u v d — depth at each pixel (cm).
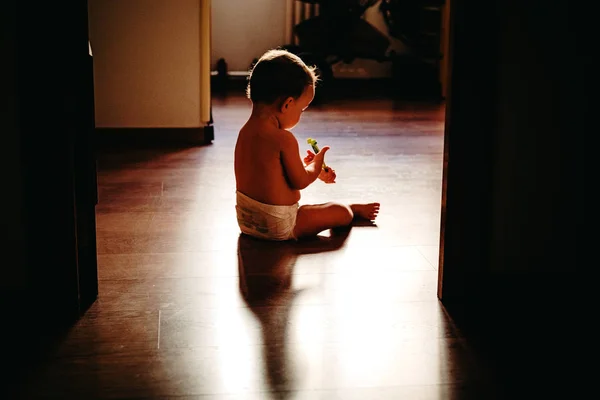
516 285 168
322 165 215
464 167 160
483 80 156
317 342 147
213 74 544
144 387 131
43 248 153
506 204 164
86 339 148
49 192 151
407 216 231
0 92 147
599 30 158
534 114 160
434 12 520
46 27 144
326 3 489
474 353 144
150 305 164
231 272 183
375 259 193
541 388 132
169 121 342
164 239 207
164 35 334
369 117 417
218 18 554
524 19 155
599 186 165
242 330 152
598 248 168
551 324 157
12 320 155
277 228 204
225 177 279
